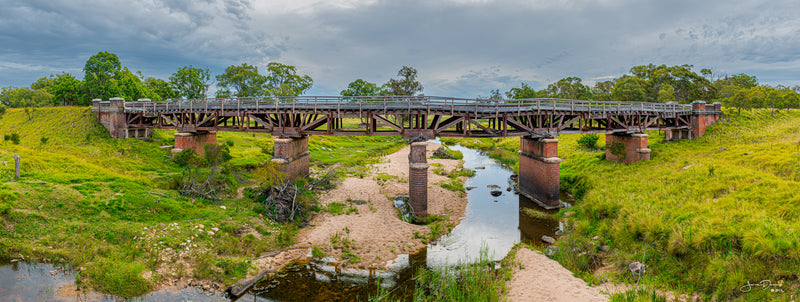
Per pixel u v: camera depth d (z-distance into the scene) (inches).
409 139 1055.6
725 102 2367.1
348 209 1007.0
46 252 614.2
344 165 1676.9
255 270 658.2
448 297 572.1
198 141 1385.3
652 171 1178.0
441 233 882.8
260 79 3125.0
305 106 1135.6
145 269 609.9
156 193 889.5
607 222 857.5
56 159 1041.5
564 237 841.5
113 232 689.0
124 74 2407.7
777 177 876.0
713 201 814.5
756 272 536.1
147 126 1395.2
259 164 1369.3
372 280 647.1
